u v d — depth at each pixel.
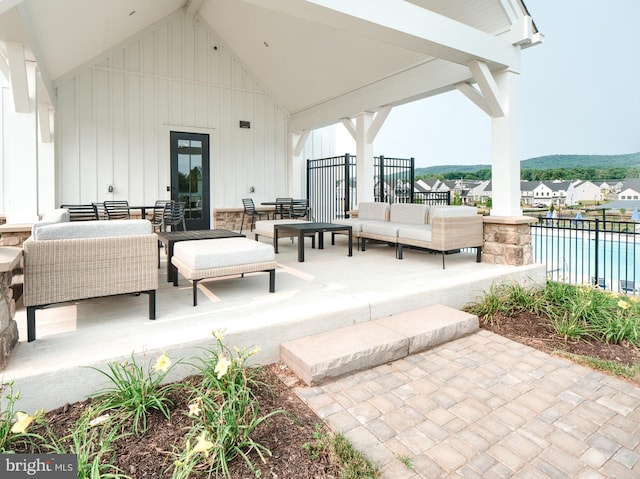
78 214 5.67
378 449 1.67
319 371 2.23
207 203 8.79
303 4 3.03
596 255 5.22
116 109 7.64
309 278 3.86
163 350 2.12
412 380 2.30
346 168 7.99
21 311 2.78
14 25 3.18
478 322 3.12
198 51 8.50
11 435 1.60
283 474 1.49
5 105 6.56
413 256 5.31
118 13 5.96
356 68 6.85
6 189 6.63
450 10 5.05
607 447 1.72
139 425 1.74
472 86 5.18
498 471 1.55
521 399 2.11
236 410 1.75
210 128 8.71
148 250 2.49
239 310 2.78
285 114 9.69
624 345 2.89
